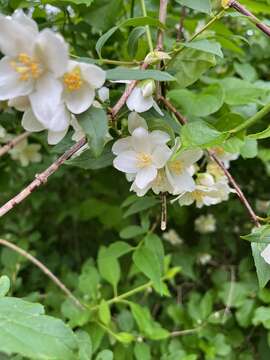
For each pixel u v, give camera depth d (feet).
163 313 0.87
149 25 0.56
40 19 0.68
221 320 0.78
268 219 0.48
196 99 0.65
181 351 0.70
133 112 0.49
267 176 0.89
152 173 0.48
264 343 0.82
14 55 0.40
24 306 0.36
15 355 0.43
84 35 0.73
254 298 0.80
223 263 0.98
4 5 0.64
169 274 0.80
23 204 1.02
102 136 0.41
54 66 0.39
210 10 0.53
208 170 0.59
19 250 0.64
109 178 0.87
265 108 0.43
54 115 0.39
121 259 0.89
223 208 0.91
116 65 0.65
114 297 0.79
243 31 0.86
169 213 0.84
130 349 0.71
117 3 0.64
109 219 0.91
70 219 1.06
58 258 0.98
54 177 0.87
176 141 0.48
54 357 0.32
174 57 0.53
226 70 0.85
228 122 0.56
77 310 0.70
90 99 0.41
